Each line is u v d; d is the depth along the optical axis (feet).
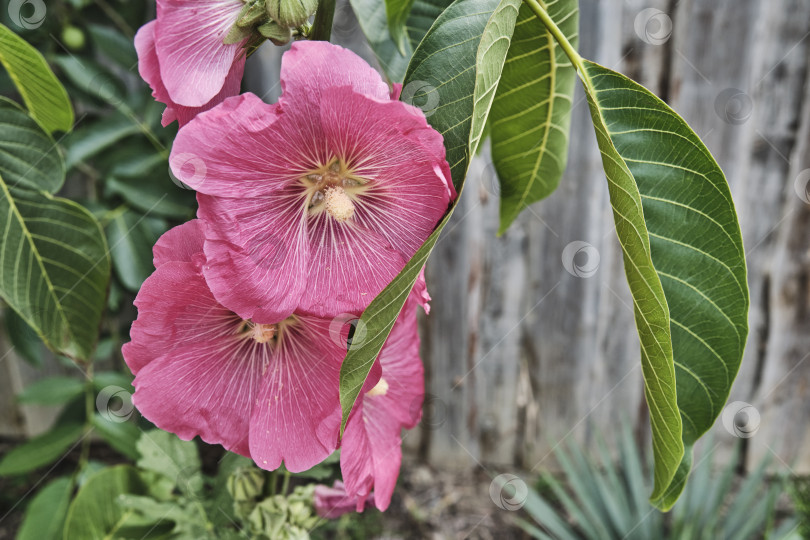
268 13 1.16
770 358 5.27
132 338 1.16
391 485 1.36
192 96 1.16
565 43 1.28
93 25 3.67
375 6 1.43
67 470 5.44
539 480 5.57
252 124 1.07
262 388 1.21
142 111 3.76
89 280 1.71
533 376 5.35
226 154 1.07
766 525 5.08
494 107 1.54
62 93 1.52
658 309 1.18
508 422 5.48
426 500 5.22
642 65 4.41
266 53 2.97
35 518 3.60
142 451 1.91
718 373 1.34
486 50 1.08
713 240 1.30
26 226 1.63
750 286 5.08
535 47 1.45
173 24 1.15
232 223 1.09
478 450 5.53
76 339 1.76
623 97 1.30
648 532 4.83
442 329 5.15
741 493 4.84
